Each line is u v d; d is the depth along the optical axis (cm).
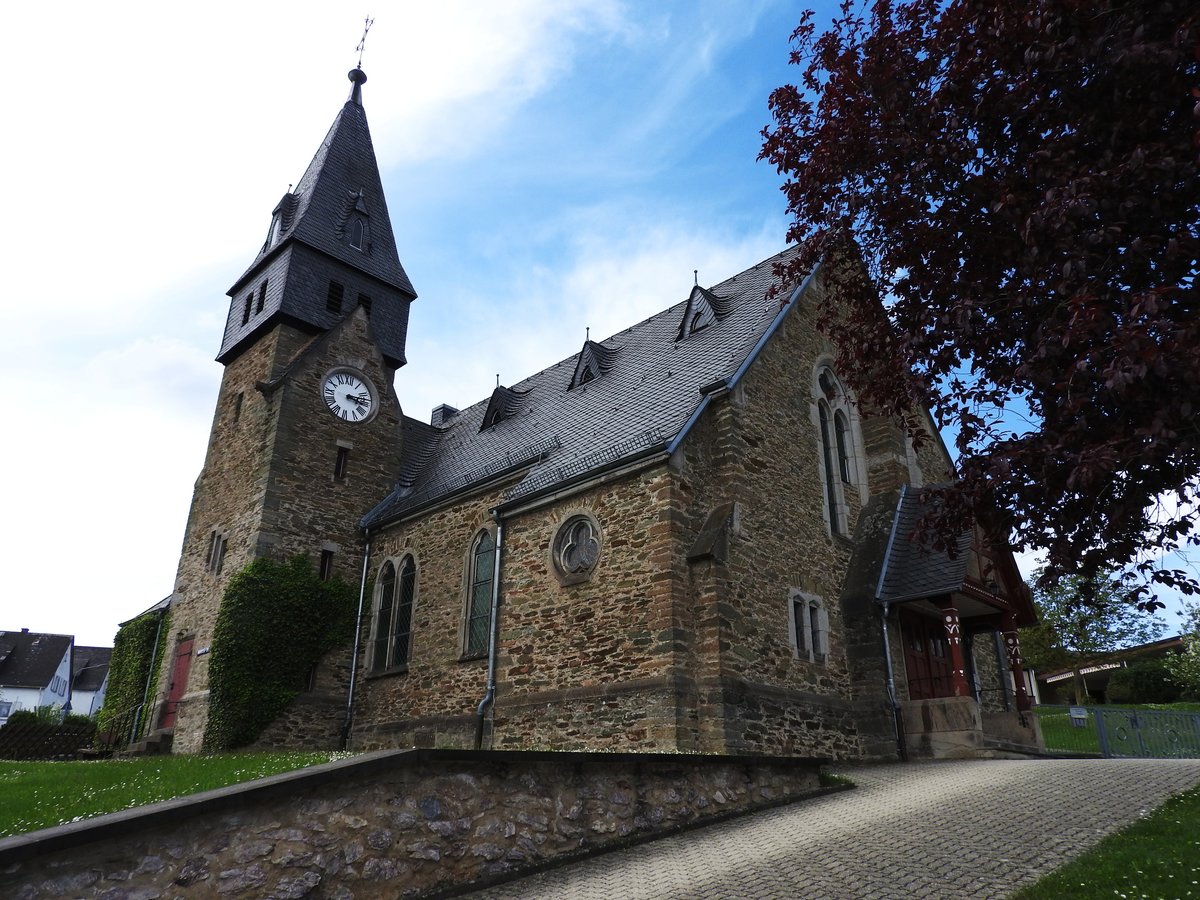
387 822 725
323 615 2119
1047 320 657
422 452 2672
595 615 1469
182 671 2189
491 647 1653
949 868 721
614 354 2317
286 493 2181
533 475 1773
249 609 2006
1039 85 728
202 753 1898
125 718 2316
